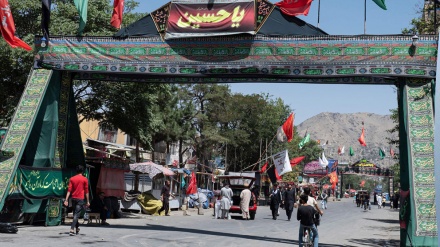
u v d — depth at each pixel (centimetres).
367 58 1577
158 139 4338
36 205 1739
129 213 2817
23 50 2208
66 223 1912
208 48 1700
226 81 1822
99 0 2469
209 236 1691
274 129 6712
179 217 2853
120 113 2491
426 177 1476
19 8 2294
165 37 1728
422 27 2483
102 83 2423
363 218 3753
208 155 6406
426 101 1539
